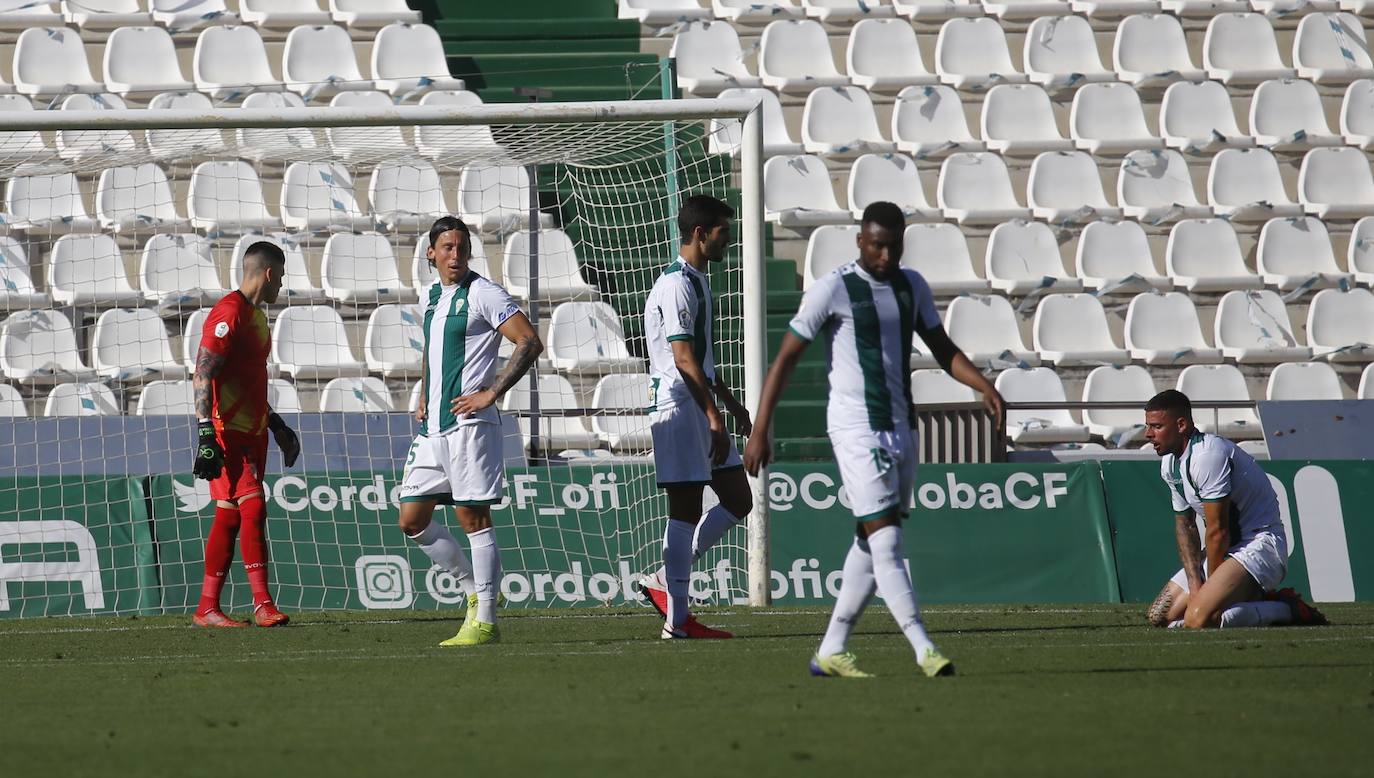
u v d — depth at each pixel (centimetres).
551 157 3719
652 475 3378
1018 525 3341
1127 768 1198
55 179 4506
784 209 5053
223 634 2614
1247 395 4625
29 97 4828
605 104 3039
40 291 4381
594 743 1342
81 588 3133
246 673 1966
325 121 2991
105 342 4206
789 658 2045
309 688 1786
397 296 4356
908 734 1366
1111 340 4800
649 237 4628
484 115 3030
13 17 5116
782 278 4731
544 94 5159
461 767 1234
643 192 4662
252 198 4641
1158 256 5147
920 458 3978
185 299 4259
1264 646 2205
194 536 3206
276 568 3200
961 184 5181
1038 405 3844
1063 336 4778
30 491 3150
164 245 4400
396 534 3262
